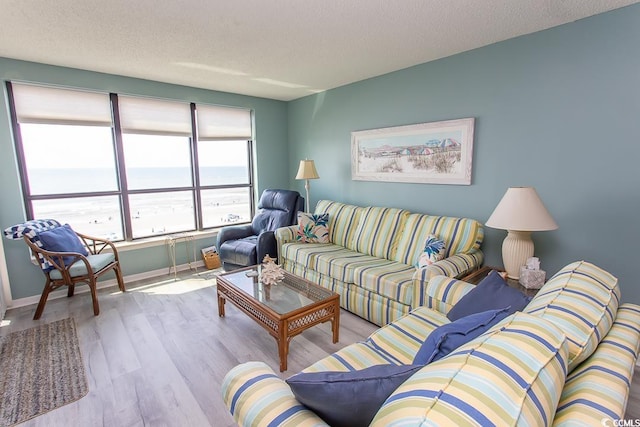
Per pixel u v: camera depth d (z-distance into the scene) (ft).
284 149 16.24
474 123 8.97
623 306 4.06
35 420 5.47
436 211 10.23
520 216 6.55
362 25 7.24
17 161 10.10
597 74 6.90
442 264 7.34
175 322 8.82
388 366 3.08
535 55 7.72
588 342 3.04
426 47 8.67
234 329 8.44
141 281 12.04
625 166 6.75
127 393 6.08
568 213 7.59
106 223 12.07
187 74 11.09
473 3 6.28
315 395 2.86
